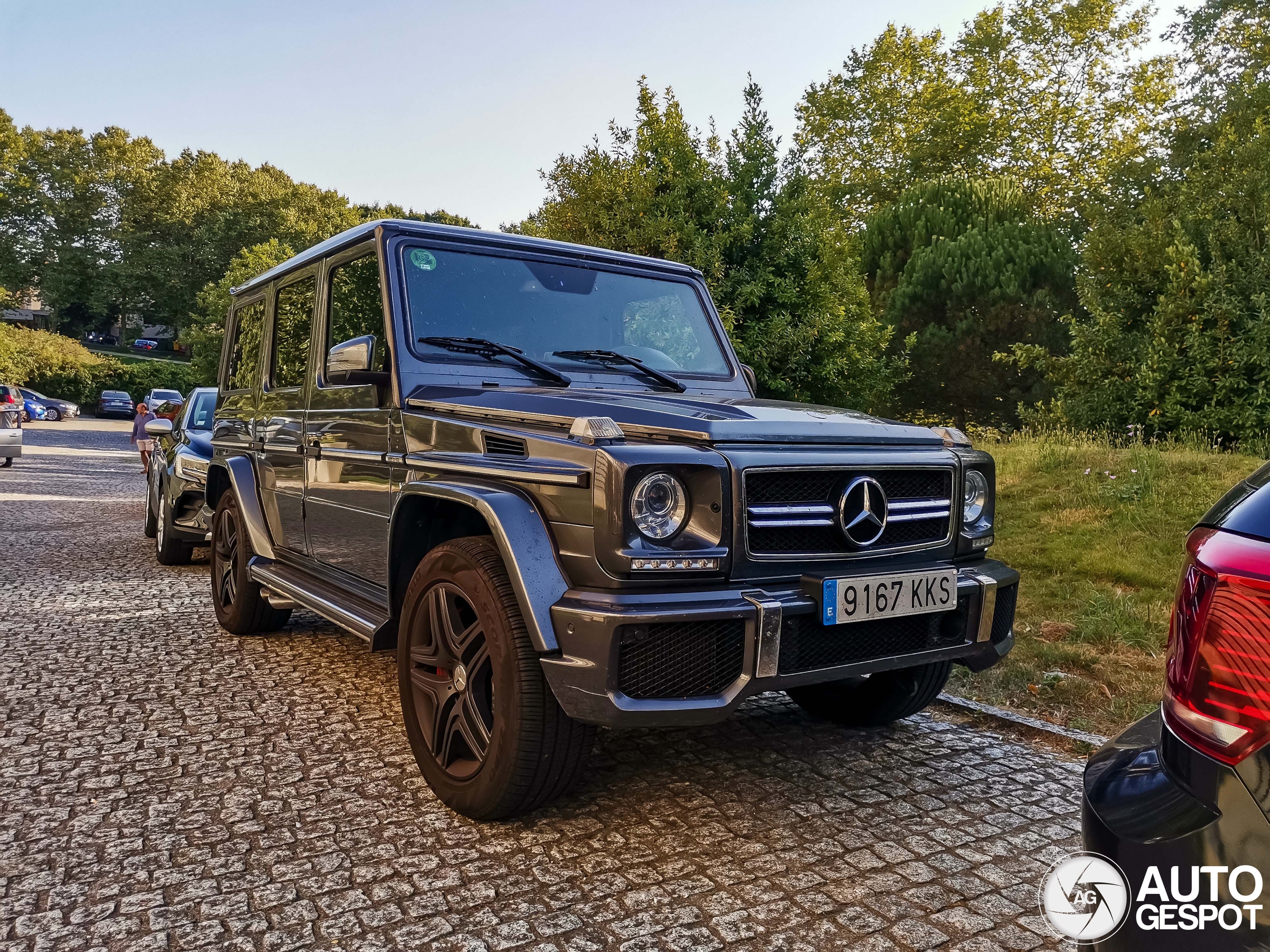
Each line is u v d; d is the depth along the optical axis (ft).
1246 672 4.31
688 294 14.35
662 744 12.02
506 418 9.69
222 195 270.46
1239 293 32.37
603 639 7.89
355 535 12.23
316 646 16.93
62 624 18.38
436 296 11.89
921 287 58.65
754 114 37.04
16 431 60.54
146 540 31.35
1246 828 4.17
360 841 9.00
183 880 8.19
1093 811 4.97
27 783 10.34
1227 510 4.88
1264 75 68.13
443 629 9.70
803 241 35.63
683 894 8.06
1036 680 14.51
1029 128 106.63
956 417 58.29
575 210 36.65
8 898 7.84
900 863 8.71
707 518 8.36
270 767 10.97
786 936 7.41
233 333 18.92
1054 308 54.54
